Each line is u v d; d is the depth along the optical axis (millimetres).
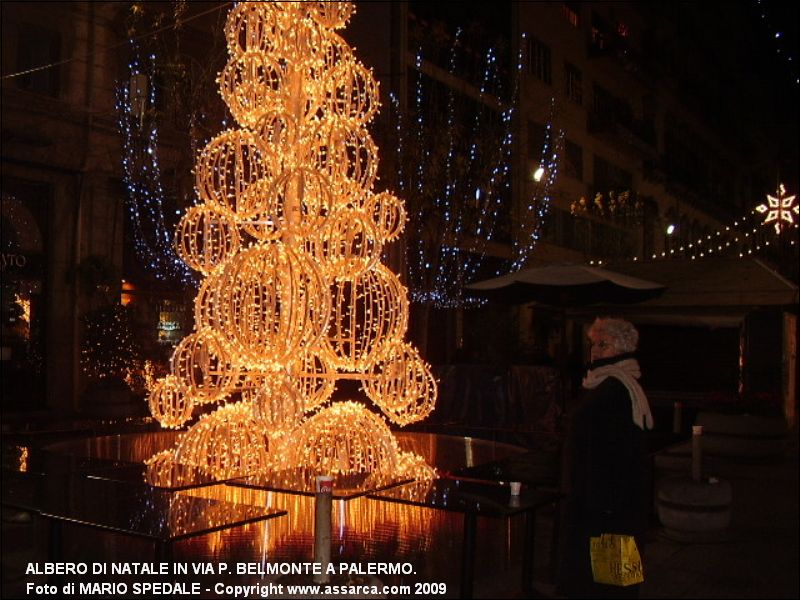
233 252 6543
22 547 5234
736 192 49281
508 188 25266
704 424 12203
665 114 38969
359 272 6625
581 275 10367
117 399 14234
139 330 16281
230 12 7078
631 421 4371
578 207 29297
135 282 16547
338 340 6797
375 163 6855
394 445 6633
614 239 32531
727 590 5793
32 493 4863
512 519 6172
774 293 13750
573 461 4406
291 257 6117
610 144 33750
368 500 5555
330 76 6793
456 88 23453
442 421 10617
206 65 16234
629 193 33281
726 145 46906
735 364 18094
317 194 6395
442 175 18406
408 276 18406
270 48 7094
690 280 14391
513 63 26984
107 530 4121
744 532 7539
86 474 5484
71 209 15680
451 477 5875
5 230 14898
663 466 11508
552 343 26375
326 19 6949
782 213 15047
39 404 15172
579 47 31656
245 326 6117
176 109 15609
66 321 15508
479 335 19719
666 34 38469
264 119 6496
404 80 21969
